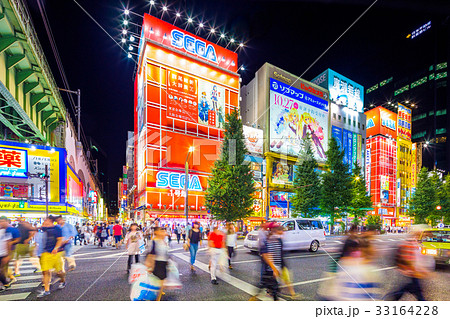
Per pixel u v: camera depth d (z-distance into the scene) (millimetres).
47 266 5512
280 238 5078
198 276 7113
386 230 43438
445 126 73250
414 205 41344
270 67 42375
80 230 18141
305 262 9516
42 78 17359
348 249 4363
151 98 31594
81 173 39625
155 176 30344
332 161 30156
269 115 41031
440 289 5941
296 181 30781
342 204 28953
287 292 5453
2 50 12734
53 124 26031
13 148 18969
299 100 45188
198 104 35344
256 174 37969
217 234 6633
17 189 19000
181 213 30688
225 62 39375
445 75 75062
